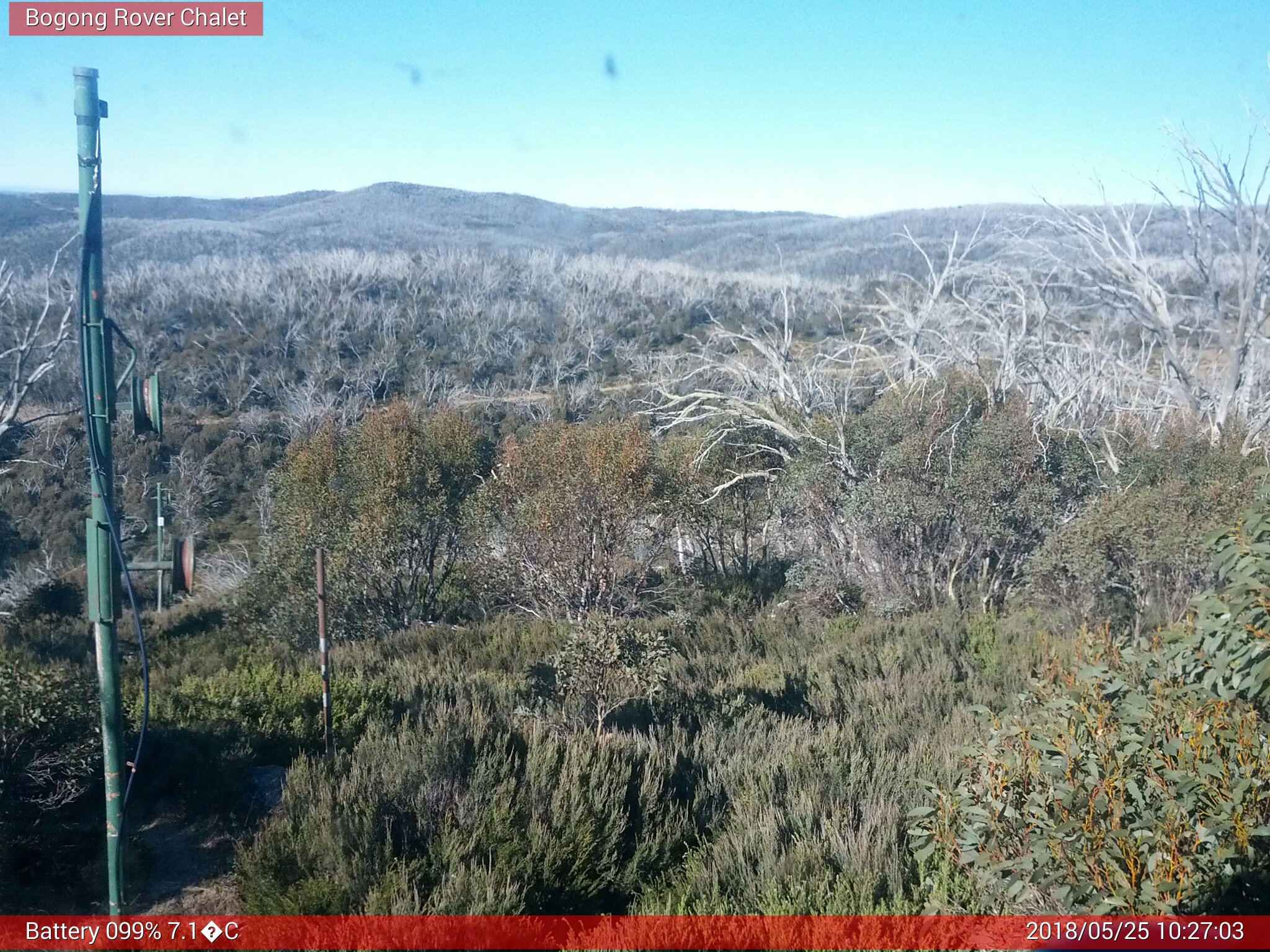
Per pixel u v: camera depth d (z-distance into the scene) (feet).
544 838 16.97
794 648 41.19
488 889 15.06
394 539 50.19
